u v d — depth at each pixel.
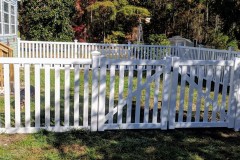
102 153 3.52
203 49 10.49
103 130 4.29
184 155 3.56
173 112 4.46
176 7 25.05
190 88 4.48
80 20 22.52
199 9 23.95
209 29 23.09
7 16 11.18
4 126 4.38
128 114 4.37
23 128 4.10
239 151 3.74
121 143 3.85
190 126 4.55
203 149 3.77
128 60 4.19
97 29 23.31
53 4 17.56
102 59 4.10
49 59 3.96
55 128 4.17
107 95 6.96
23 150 3.53
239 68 4.47
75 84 4.14
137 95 4.34
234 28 13.40
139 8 21.94
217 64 4.44
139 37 21.75
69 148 3.63
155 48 13.51
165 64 4.30
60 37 17.94
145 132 4.34
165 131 4.43
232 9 12.59
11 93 6.60
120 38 22.80
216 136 4.29
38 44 12.47
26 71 4.00
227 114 4.64
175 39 20.81
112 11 21.47
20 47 12.34
